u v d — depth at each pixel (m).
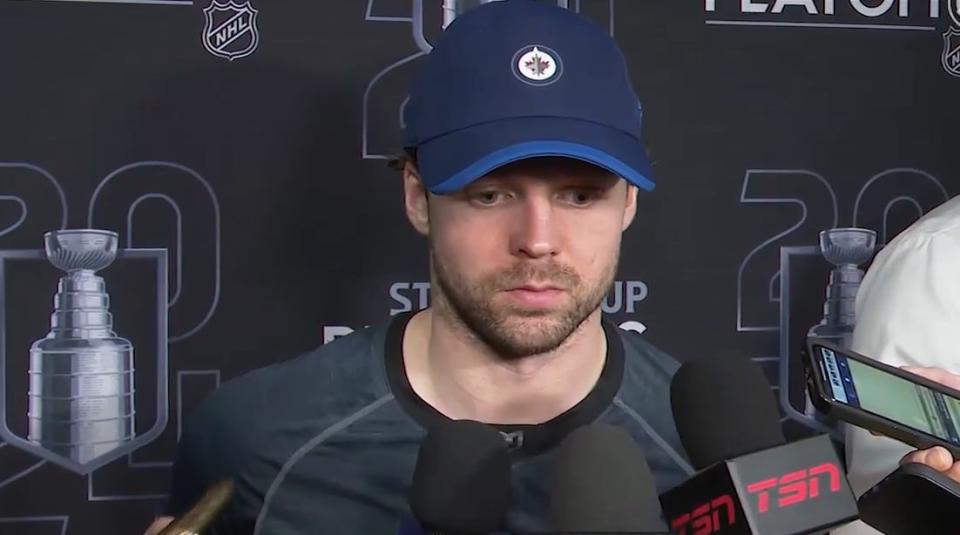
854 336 1.11
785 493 0.55
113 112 1.28
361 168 1.33
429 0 1.33
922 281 1.03
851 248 1.44
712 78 1.40
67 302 1.29
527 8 0.85
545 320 0.79
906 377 0.69
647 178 0.79
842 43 1.42
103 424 1.31
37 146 1.27
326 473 0.97
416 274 1.34
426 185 0.79
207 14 1.29
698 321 1.41
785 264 1.43
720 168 1.41
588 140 0.76
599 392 0.94
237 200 1.31
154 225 1.30
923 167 1.45
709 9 1.39
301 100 1.32
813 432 1.45
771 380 1.43
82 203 1.28
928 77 1.45
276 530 0.97
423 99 0.83
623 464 0.56
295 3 1.31
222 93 1.30
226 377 1.32
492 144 0.76
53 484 1.31
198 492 1.04
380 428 0.97
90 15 1.27
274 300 1.33
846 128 1.43
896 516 0.63
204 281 1.31
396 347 1.00
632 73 1.38
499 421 0.92
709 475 0.56
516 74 0.79
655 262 1.40
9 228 1.27
